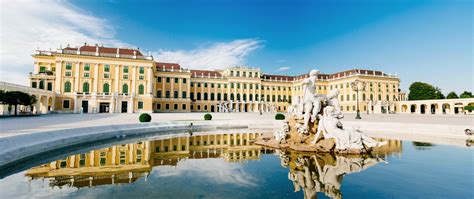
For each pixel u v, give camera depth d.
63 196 6.29
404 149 12.45
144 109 56.66
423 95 83.00
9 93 32.72
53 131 12.96
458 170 8.48
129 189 6.80
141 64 56.91
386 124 22.03
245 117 42.62
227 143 15.37
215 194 6.37
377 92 75.88
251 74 84.25
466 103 57.88
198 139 17.27
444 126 18.08
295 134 14.02
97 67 53.28
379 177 7.76
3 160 9.02
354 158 10.41
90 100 51.78
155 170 8.88
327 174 8.17
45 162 10.15
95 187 7.01
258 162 10.03
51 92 48.00
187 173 8.46
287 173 8.37
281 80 89.62
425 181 7.29
